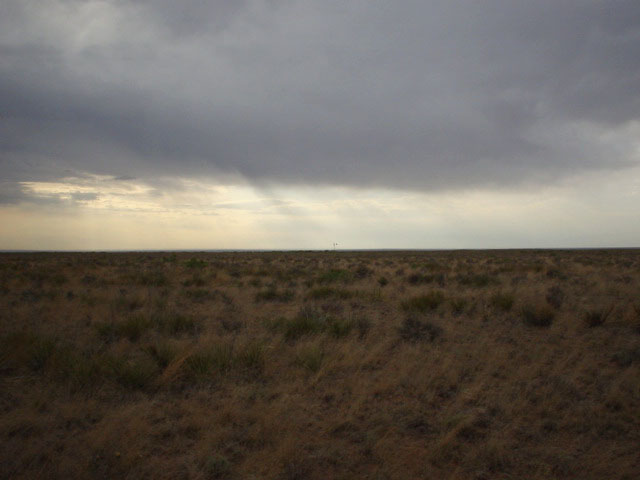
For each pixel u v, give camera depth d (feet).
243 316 39.63
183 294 53.36
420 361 24.40
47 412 17.99
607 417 17.17
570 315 35.86
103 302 46.96
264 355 24.88
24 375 22.68
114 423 16.35
